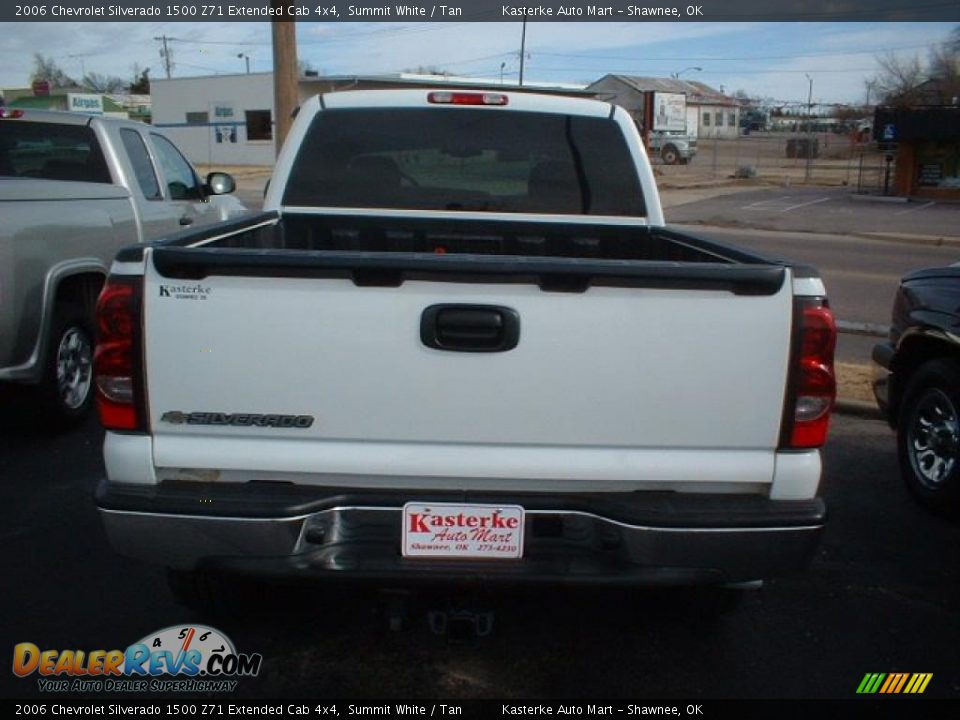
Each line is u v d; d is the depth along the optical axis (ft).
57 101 165.68
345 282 9.95
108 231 22.79
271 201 16.94
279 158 17.06
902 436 19.08
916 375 18.53
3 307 18.72
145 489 10.30
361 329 10.01
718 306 10.09
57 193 20.86
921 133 90.84
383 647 12.76
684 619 13.64
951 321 17.57
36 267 19.76
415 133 16.89
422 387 10.11
